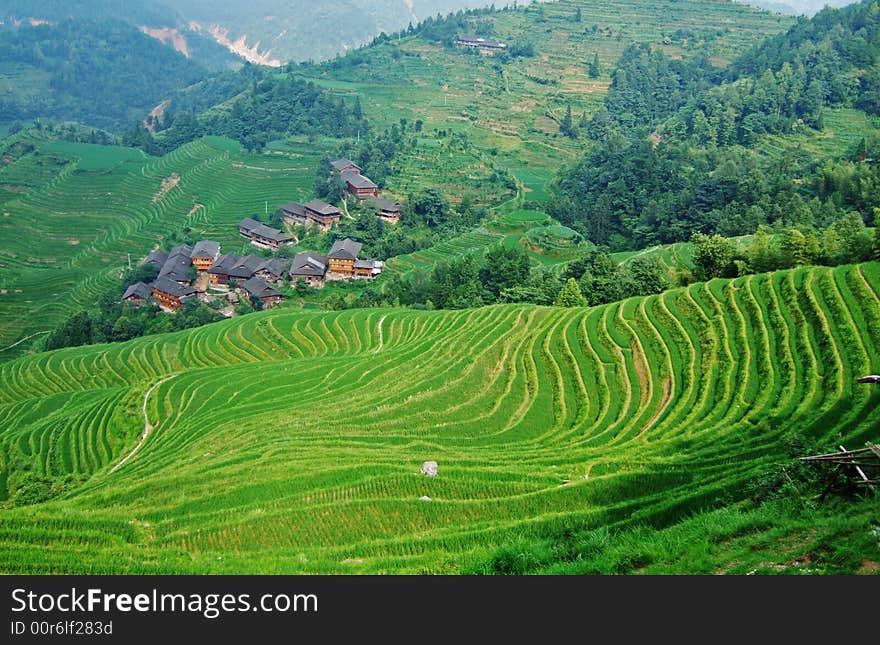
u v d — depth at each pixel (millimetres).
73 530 38031
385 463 47875
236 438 59594
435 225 175625
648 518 34531
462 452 52906
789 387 56312
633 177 167750
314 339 102938
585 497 41469
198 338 109688
